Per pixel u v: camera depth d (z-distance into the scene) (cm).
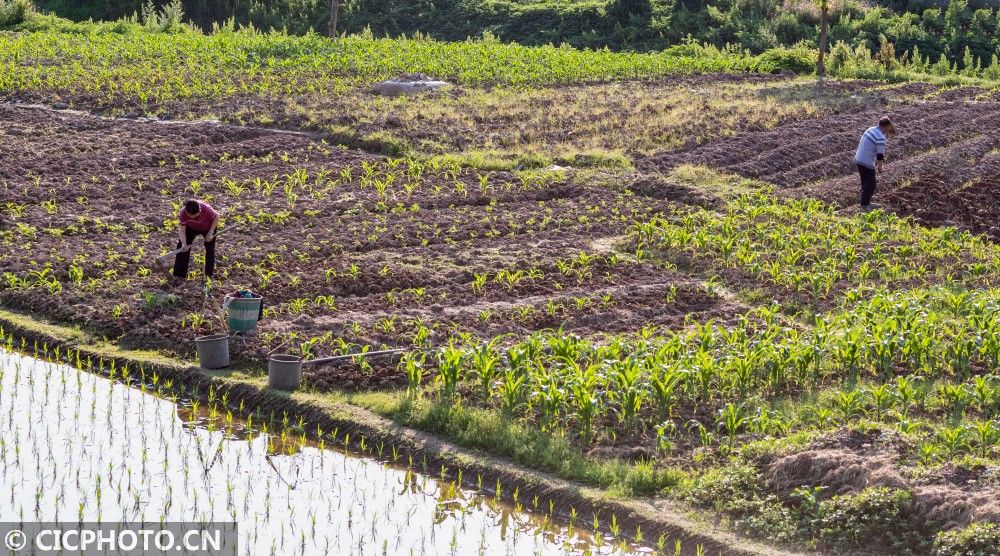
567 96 3441
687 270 1898
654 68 4103
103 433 1251
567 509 1108
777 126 3045
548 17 5794
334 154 2631
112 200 2162
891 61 4209
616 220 2142
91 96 3162
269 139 2720
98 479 1128
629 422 1263
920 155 2797
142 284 1691
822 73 4125
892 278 1855
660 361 1355
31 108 3030
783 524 1030
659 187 2366
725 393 1362
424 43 4556
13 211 2045
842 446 1132
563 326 1576
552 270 1848
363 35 5025
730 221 2067
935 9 5359
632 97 3441
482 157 2589
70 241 1900
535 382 1309
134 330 1519
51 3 6253
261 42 4259
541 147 2734
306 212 2102
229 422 1300
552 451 1188
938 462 1098
